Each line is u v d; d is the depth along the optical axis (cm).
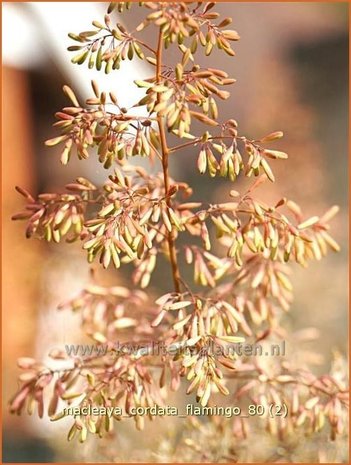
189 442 79
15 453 121
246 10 213
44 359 101
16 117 156
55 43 145
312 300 127
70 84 147
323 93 204
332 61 210
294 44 217
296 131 163
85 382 73
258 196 135
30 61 152
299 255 69
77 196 70
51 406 72
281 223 69
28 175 157
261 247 68
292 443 82
